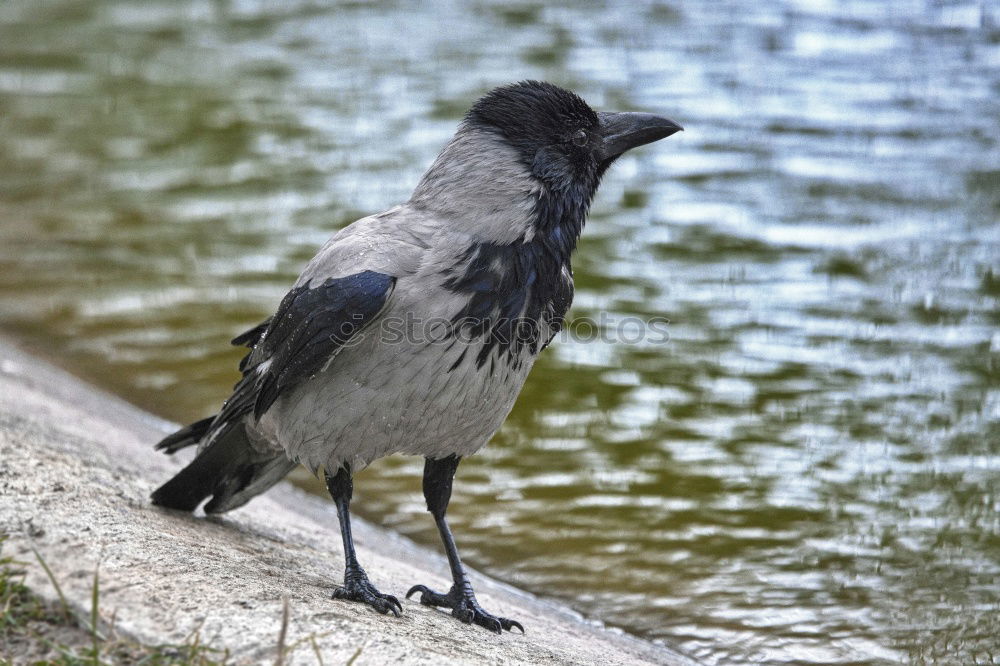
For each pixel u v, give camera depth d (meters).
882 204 17.91
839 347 13.76
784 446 11.77
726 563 9.80
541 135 7.73
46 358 12.94
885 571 9.70
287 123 21.53
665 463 11.46
